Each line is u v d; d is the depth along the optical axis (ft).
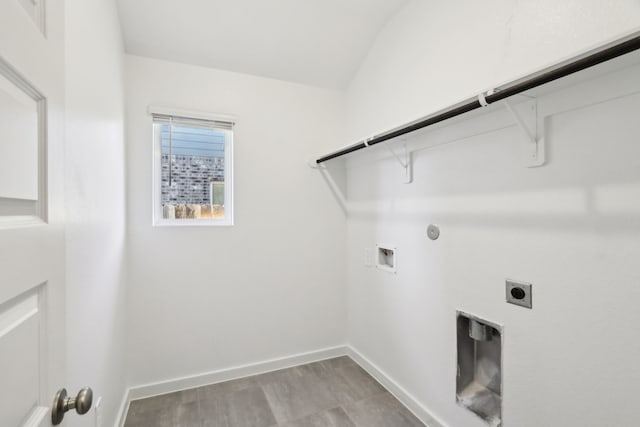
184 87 7.13
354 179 8.45
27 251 1.57
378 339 7.50
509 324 4.44
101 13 4.40
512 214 4.39
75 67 3.28
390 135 5.41
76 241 3.30
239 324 7.68
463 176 5.16
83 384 3.51
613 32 3.33
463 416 5.18
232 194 7.66
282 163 8.13
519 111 4.19
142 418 6.05
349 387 7.16
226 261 7.54
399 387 6.69
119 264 5.73
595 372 3.51
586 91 3.50
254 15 6.45
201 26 6.48
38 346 1.73
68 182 3.05
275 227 8.05
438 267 5.69
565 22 3.76
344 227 8.86
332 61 7.86
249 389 7.07
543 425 4.01
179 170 7.39
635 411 3.20
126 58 6.63
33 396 1.66
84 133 3.59
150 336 6.85
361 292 8.20
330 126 8.68
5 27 1.37
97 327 4.14
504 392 4.52
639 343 3.17
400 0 6.41
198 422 5.95
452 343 5.40
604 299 3.43
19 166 1.52
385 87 7.13
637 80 3.11
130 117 6.67
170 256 7.02
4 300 1.35
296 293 8.29
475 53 4.93
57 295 1.95
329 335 8.68
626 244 3.26
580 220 3.63
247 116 7.74
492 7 4.65
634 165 3.19
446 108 4.23
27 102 1.62
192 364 7.22
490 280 4.71
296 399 6.70
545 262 3.99
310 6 6.42
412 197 6.33
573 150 3.69
